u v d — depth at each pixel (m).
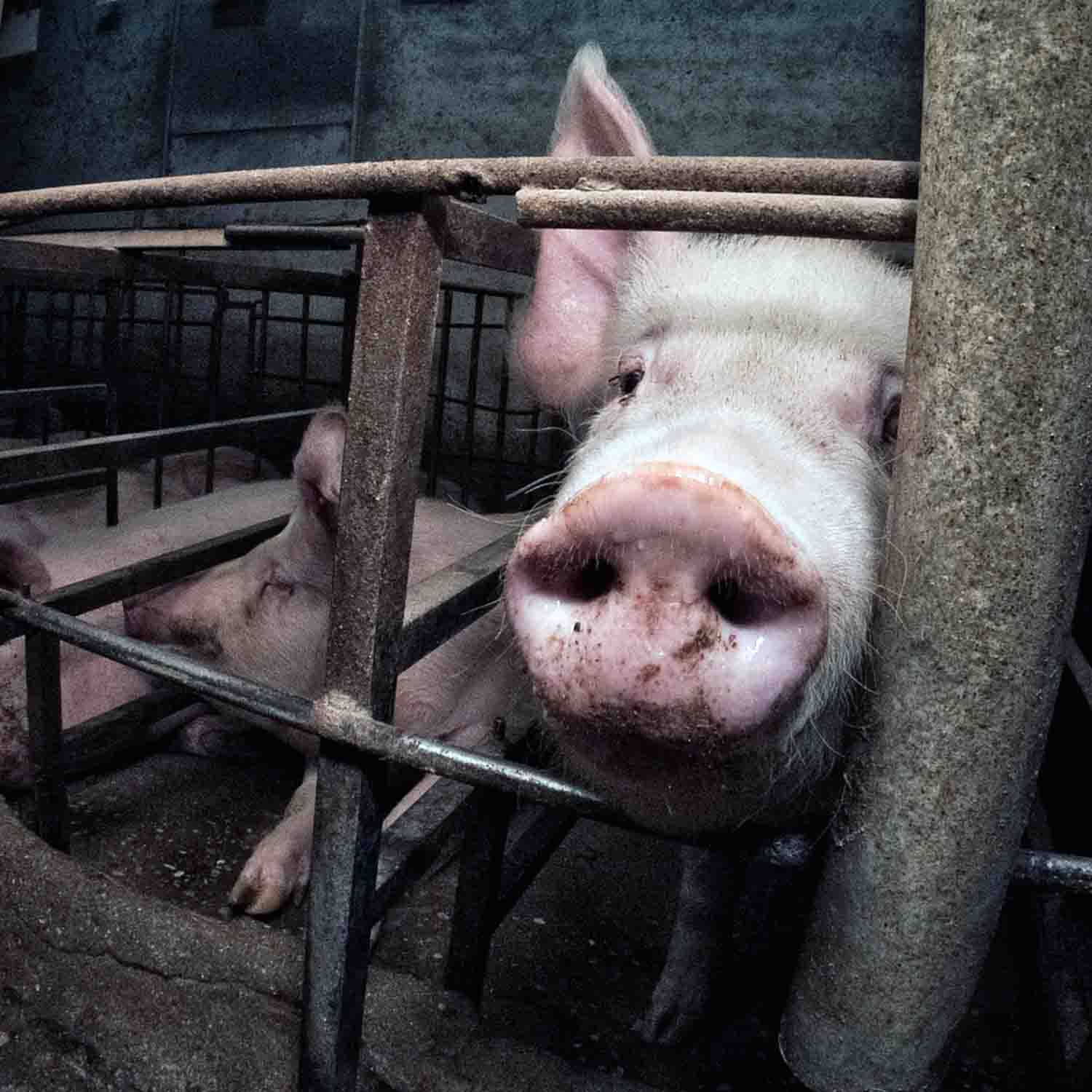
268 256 5.91
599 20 5.14
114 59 6.59
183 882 2.03
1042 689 0.74
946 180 0.70
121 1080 1.40
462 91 5.47
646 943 1.94
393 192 1.00
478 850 1.34
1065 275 0.67
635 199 0.89
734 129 4.96
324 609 2.51
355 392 1.07
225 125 6.20
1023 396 0.69
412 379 1.07
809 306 1.43
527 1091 1.19
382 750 1.10
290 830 2.02
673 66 5.03
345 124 5.81
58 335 6.44
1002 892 0.80
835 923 0.83
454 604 1.37
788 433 1.18
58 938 1.49
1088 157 0.65
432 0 5.47
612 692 0.82
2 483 1.85
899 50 4.67
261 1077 1.33
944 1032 0.84
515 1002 1.70
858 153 4.78
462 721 2.26
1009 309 0.68
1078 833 2.37
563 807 1.03
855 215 0.83
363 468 1.08
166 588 2.64
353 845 1.16
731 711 0.81
